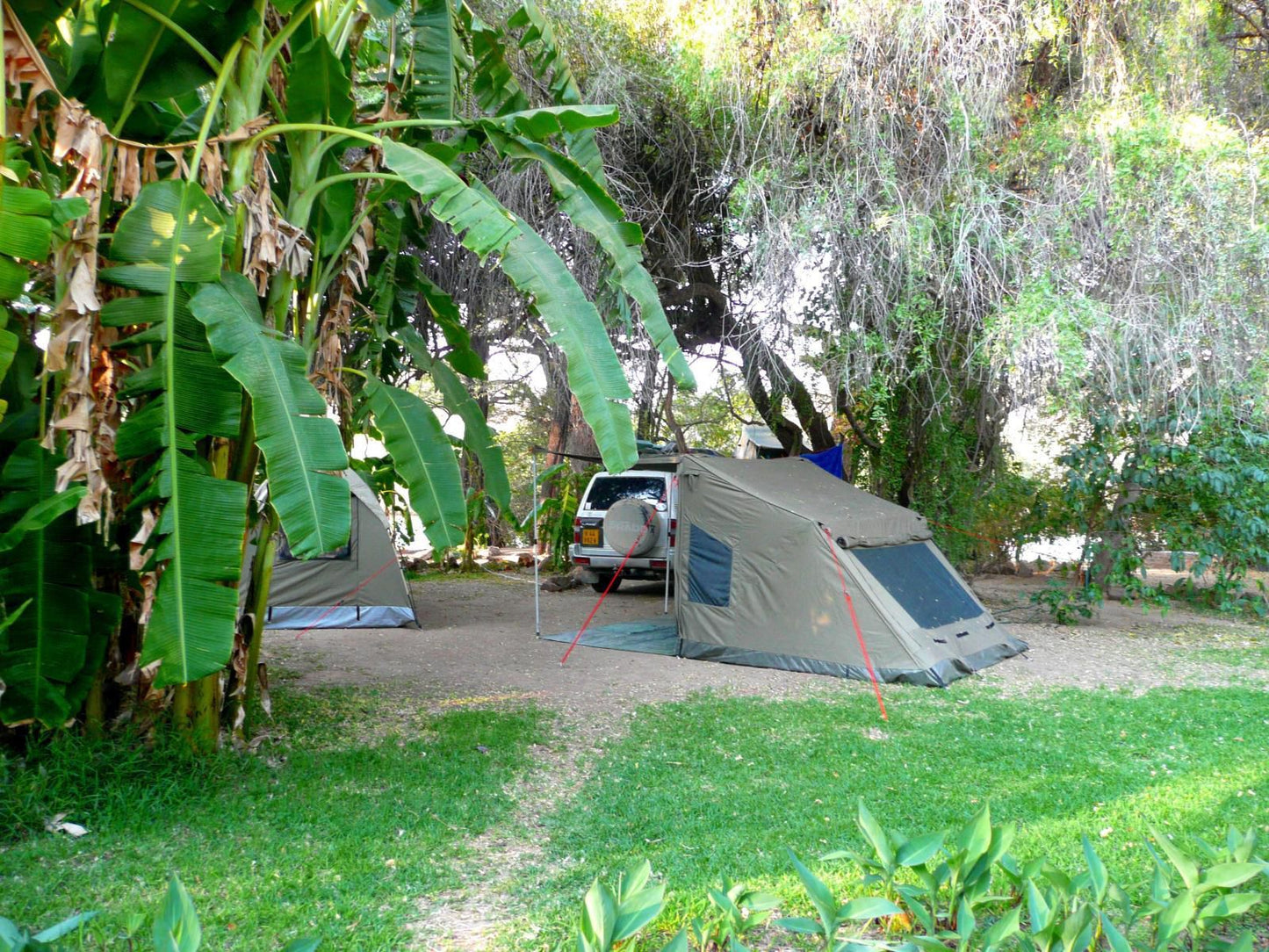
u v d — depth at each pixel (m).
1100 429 9.34
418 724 6.11
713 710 6.55
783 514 8.03
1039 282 7.46
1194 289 7.65
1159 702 6.83
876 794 4.83
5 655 4.29
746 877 3.73
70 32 4.91
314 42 4.67
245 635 5.60
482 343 11.05
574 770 5.28
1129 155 7.58
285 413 4.04
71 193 3.94
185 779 4.65
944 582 8.70
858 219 8.11
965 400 10.30
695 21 8.61
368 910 3.47
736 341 9.61
